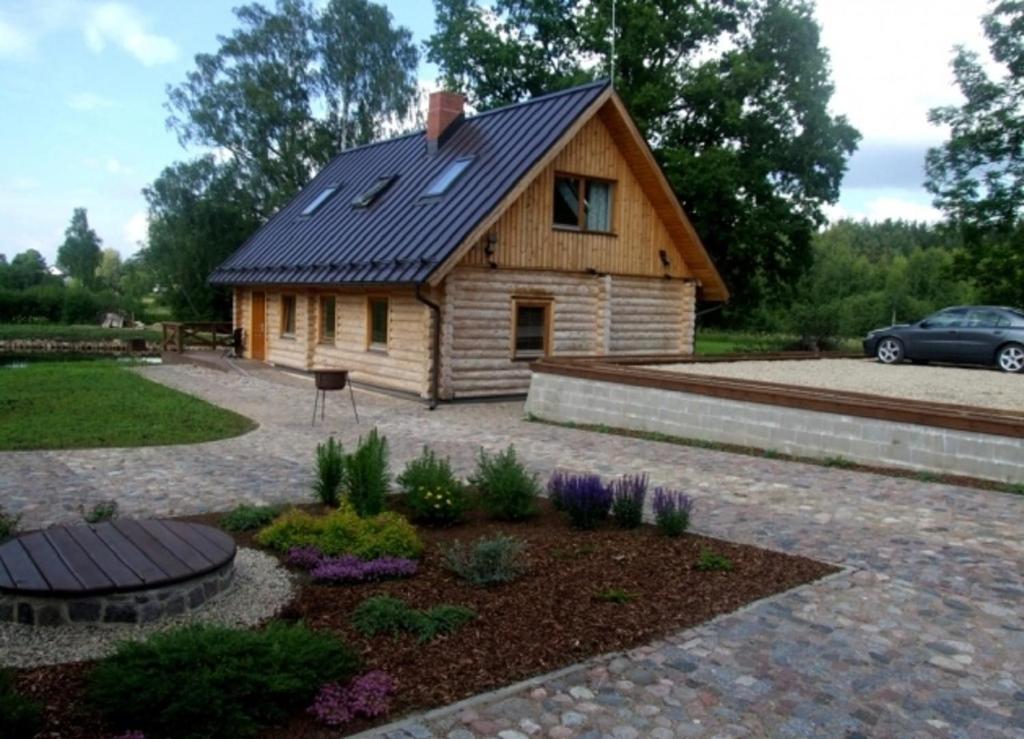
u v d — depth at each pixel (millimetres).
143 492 8516
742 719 3945
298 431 13039
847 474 10125
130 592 4652
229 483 9023
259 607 5031
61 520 7371
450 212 16859
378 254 17391
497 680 4242
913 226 104438
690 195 27812
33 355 33719
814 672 4465
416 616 4828
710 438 12453
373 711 3834
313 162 40156
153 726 3561
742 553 6531
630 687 4227
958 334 19797
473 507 7848
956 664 4621
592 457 11234
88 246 91125
